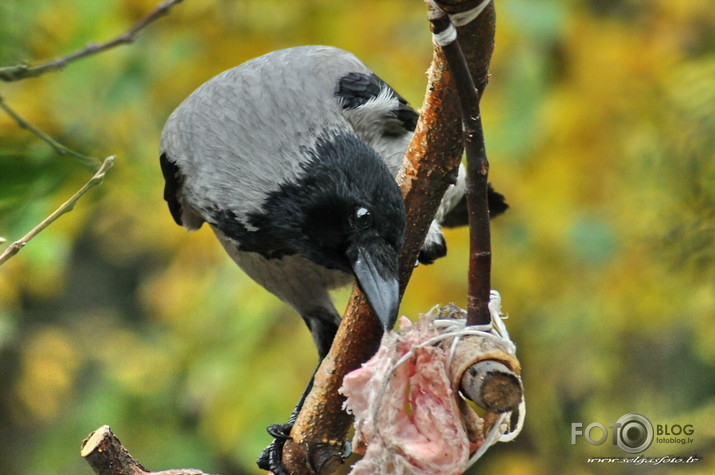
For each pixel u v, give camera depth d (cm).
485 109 1169
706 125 1033
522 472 1223
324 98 690
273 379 1161
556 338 1217
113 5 1045
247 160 671
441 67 511
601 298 1203
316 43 1207
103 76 1043
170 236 1228
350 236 618
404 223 590
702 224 1005
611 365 1202
